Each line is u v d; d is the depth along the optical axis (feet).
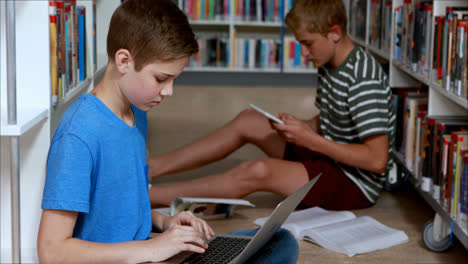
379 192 7.54
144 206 3.96
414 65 7.58
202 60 16.29
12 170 3.46
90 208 3.59
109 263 3.39
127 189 3.74
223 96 14.89
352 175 6.74
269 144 7.25
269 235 3.90
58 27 4.32
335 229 6.18
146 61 3.34
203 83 16.65
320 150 6.37
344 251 5.69
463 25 5.73
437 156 6.24
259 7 16.15
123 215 3.74
